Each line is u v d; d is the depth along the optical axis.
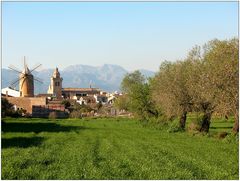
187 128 72.50
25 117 151.12
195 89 60.97
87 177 24.98
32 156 35.75
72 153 38.44
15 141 51.28
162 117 85.12
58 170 27.92
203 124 65.81
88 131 76.12
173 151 40.78
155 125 86.81
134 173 26.86
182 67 69.38
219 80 50.78
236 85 50.50
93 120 130.62
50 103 193.62
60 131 74.50
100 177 24.94
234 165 31.38
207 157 36.16
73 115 157.12
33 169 28.08
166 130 77.88
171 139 57.53
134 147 45.22
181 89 68.12
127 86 139.88
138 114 97.25
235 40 53.16
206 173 27.42
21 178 24.58
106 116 161.88
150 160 33.50
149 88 94.25
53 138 57.78
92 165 29.73
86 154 37.88
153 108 94.44
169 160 33.72
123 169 28.20
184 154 38.16
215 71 51.31
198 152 40.38
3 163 30.61
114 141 53.78
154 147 45.34
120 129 83.25
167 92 69.25
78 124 103.25
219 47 53.78
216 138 58.62
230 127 84.00
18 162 31.42
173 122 74.69
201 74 59.50
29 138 56.59
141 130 79.88
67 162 32.03
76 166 29.48
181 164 31.61
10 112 140.12
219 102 51.69
